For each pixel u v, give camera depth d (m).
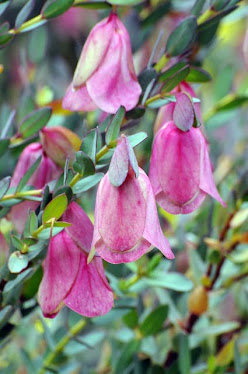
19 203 0.43
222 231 0.50
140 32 0.52
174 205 0.40
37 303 0.45
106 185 0.37
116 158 0.36
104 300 0.39
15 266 0.39
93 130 0.39
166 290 0.51
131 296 0.50
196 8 0.44
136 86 0.41
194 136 0.40
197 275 0.51
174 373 0.50
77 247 0.39
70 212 0.39
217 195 0.41
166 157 0.40
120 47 0.41
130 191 0.37
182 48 0.43
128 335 0.50
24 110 0.50
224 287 0.52
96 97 0.40
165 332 0.54
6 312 0.42
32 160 0.44
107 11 0.49
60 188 0.38
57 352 0.49
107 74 0.41
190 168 0.40
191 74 0.43
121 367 0.50
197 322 0.53
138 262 0.48
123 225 0.37
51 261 0.39
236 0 0.43
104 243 0.37
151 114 0.51
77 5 0.42
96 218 0.38
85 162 0.39
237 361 0.49
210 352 0.54
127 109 0.40
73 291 0.39
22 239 0.41
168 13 0.53
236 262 0.50
